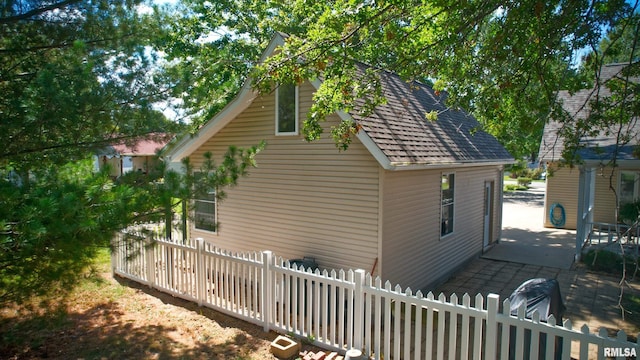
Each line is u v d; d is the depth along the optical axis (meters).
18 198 4.29
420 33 7.14
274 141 9.91
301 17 14.56
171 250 8.92
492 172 14.28
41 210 4.00
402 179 8.87
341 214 8.86
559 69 6.58
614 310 8.57
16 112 5.32
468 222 12.40
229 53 14.41
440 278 10.65
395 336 5.74
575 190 18.20
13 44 5.66
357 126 6.96
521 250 14.16
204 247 8.26
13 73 5.73
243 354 6.34
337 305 7.59
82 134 5.94
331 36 6.73
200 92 6.80
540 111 6.50
